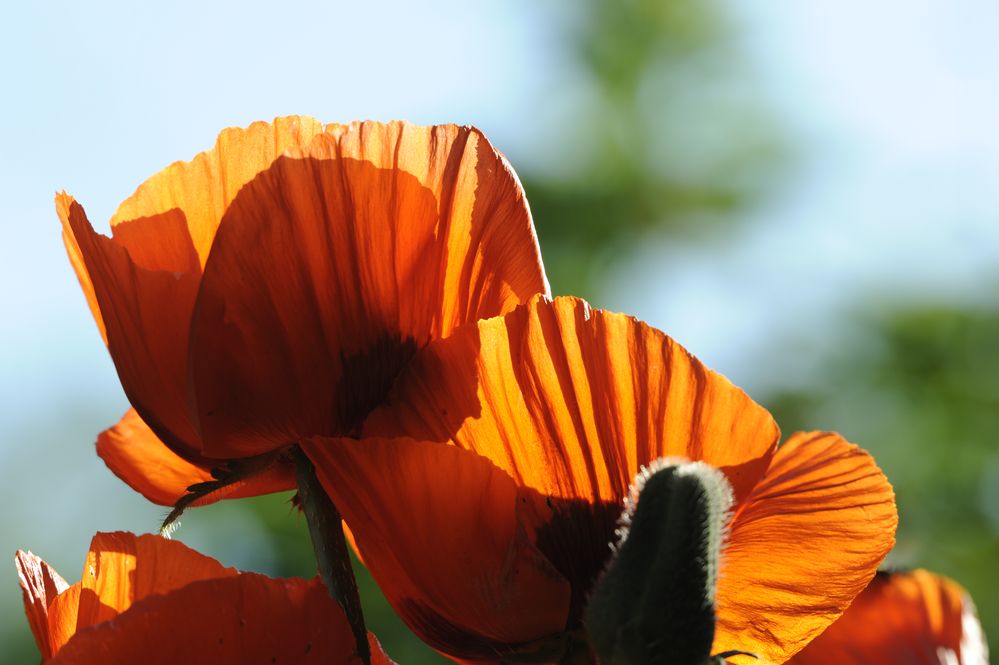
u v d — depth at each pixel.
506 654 0.86
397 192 0.86
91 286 0.89
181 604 0.83
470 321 0.88
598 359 0.85
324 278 0.86
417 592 0.86
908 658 0.94
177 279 0.86
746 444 0.84
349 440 0.84
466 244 0.88
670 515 0.80
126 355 0.87
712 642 0.80
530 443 0.85
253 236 0.85
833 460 0.87
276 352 0.86
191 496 0.88
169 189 0.87
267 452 0.87
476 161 0.87
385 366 0.87
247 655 0.83
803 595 0.86
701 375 0.84
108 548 0.86
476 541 0.85
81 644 0.82
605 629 0.80
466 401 0.85
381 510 0.85
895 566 0.97
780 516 0.86
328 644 0.84
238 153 0.87
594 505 0.85
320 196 0.86
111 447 0.92
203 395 0.85
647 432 0.85
